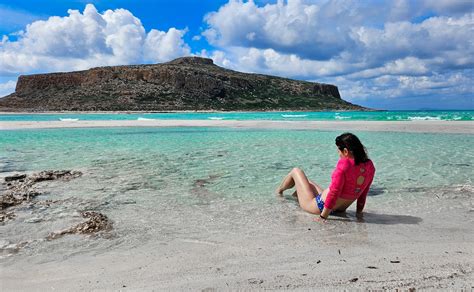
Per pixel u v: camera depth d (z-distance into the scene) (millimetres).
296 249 3512
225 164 9133
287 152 11398
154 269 3035
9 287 2719
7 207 5254
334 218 4676
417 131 19578
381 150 11586
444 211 4957
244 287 2621
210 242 3756
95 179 7289
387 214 4863
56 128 24484
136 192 6199
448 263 3064
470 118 36562
